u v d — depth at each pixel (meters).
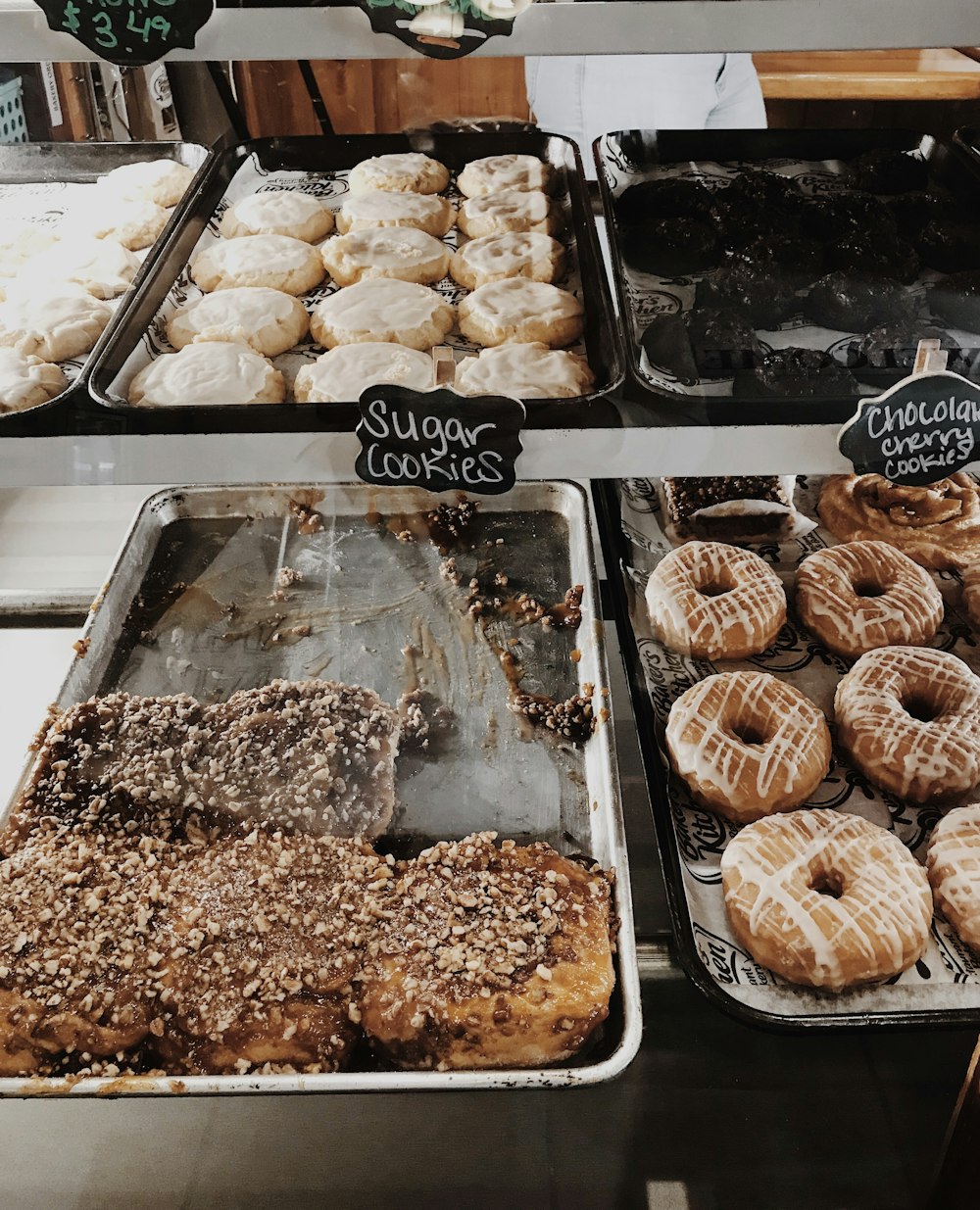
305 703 0.60
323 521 0.73
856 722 0.62
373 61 0.64
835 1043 0.55
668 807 0.60
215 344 0.64
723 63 0.65
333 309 0.69
